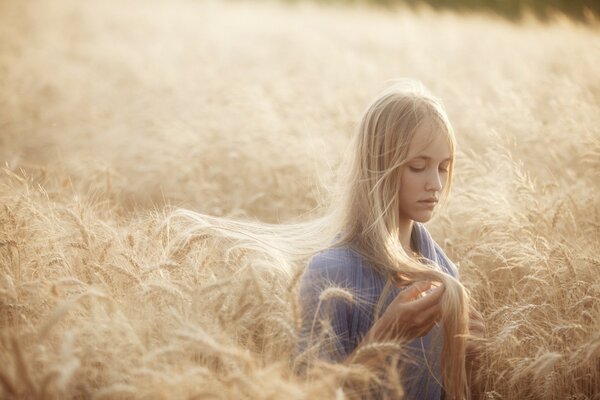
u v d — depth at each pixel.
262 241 2.68
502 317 2.92
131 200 4.85
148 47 13.25
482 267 3.43
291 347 2.01
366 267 2.14
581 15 17.58
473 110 6.26
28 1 21.22
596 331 2.68
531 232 3.36
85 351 1.96
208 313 2.18
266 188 4.90
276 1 24.16
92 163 5.39
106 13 19.55
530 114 5.84
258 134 5.79
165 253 2.67
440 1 21.81
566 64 8.94
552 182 4.38
